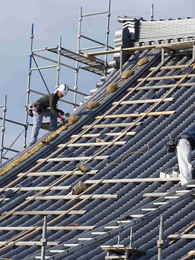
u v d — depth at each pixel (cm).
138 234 3164
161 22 4350
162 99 4012
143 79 4203
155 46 4294
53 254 3247
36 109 4147
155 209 3288
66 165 3862
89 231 3331
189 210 3225
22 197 3731
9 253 3356
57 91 4172
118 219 3319
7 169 3925
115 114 4062
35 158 3953
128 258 2980
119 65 4412
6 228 3528
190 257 2945
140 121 3947
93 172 3719
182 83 4084
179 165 3403
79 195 3594
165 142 3744
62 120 4162
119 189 3566
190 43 4191
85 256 3122
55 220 3491
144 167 3631
